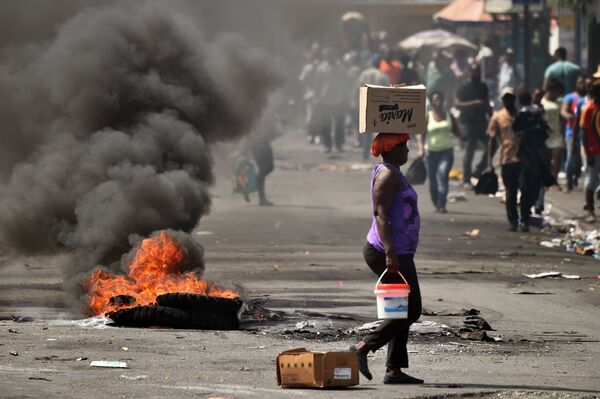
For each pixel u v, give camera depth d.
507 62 90.81
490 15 106.88
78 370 21.94
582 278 37.97
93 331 26.27
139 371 22.00
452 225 53.03
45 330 26.34
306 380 20.70
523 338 26.91
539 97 60.53
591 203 52.56
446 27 123.31
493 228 52.22
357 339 26.19
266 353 24.19
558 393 20.64
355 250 44.12
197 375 21.73
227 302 27.16
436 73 92.88
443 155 57.75
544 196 60.56
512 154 51.28
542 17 90.88
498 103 93.44
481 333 26.66
